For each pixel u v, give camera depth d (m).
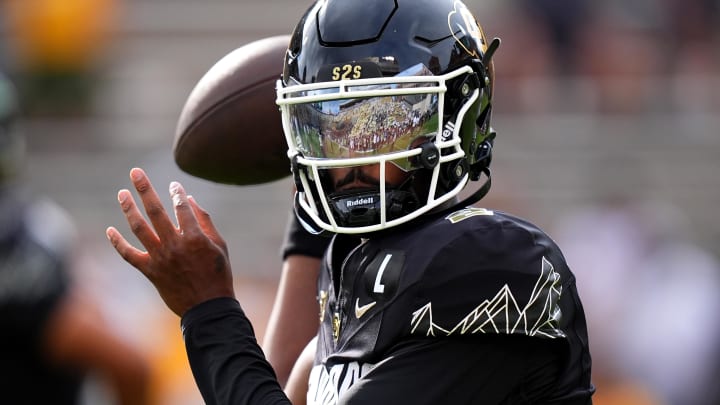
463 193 21.23
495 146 24.69
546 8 25.86
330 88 6.64
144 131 26.08
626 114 25.17
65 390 13.26
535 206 24.02
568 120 24.97
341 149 6.62
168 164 23.97
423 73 6.64
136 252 6.88
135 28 27.39
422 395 6.18
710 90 25.31
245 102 8.02
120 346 13.34
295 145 6.90
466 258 6.35
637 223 19.45
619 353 17.88
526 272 6.34
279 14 27.75
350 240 7.13
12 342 12.95
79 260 13.67
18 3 26.75
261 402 6.46
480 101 6.96
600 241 19.42
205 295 6.83
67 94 26.36
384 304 6.41
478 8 26.55
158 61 27.28
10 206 13.34
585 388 6.62
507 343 6.33
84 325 13.10
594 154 24.66
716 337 17.08
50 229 13.41
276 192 23.53
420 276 6.34
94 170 24.89
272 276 22.14
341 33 6.71
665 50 26.34
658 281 18.20
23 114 26.14
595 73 25.48
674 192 24.53
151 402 13.78
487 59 7.02
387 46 6.64
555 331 6.37
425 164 6.57
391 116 6.57
